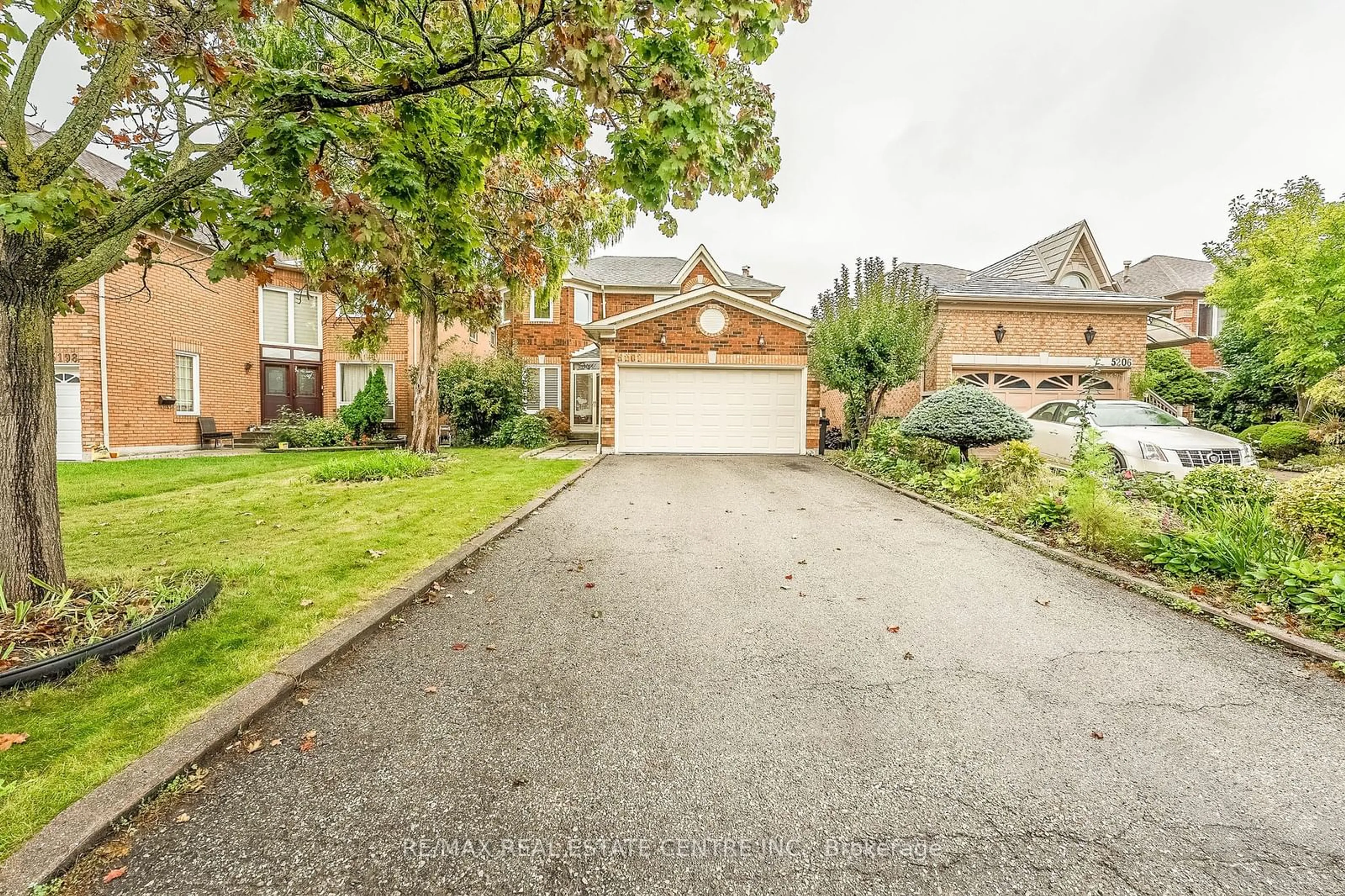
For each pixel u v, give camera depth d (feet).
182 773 6.79
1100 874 5.62
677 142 10.84
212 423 46.09
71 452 37.09
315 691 8.90
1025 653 10.55
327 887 5.34
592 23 9.53
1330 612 11.42
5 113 10.03
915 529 19.98
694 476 31.99
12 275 10.21
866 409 38.65
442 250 16.43
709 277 66.59
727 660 10.21
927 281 40.93
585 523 20.53
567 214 23.12
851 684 9.38
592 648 10.63
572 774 7.04
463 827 6.14
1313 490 14.38
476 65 11.32
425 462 32.78
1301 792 6.86
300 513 20.97
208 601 11.37
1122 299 44.68
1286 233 37.60
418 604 12.58
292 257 17.19
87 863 5.52
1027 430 28.55
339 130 11.71
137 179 13.73
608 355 42.83
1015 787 6.90
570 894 5.34
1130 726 8.23
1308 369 39.29
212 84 10.53
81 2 9.50
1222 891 5.43
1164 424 29.14
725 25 10.46
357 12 12.11
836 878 5.56
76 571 13.53
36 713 7.75
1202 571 14.17
